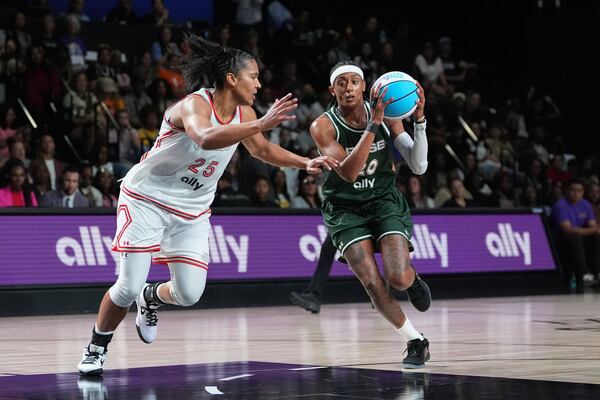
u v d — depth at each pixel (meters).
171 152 5.22
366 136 5.55
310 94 16.61
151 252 5.37
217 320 9.84
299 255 12.48
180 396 4.65
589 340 7.27
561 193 16.12
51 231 11.06
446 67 19.47
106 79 15.11
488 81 20.92
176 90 15.75
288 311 11.09
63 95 14.73
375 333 8.20
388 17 21.03
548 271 14.35
